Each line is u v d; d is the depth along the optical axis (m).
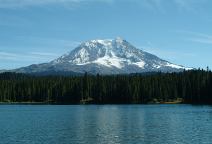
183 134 70.94
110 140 64.12
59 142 62.34
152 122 96.38
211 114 123.56
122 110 152.62
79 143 61.34
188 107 171.88
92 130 78.88
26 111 155.25
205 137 66.69
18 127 86.31
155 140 63.66
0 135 71.31
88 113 135.50
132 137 67.62
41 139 65.81
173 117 112.12
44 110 161.12
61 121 102.12
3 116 124.81
